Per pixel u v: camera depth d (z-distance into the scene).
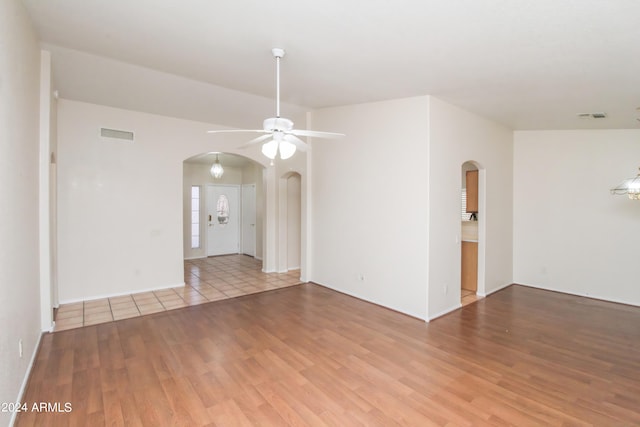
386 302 4.37
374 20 2.26
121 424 2.06
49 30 2.74
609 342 3.34
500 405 2.29
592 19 2.05
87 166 4.59
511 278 5.72
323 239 5.41
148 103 4.60
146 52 3.04
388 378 2.63
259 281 5.83
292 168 6.03
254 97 4.41
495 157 5.12
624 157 4.73
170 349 3.13
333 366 2.82
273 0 2.08
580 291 5.07
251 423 2.09
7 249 2.05
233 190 8.96
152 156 5.11
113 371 2.71
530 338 3.43
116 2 2.22
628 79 2.97
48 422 2.07
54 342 3.26
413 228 4.00
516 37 2.36
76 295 4.56
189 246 8.23
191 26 2.50
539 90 3.43
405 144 4.07
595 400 2.36
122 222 4.88
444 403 2.31
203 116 5.22
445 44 2.56
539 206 5.45
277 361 2.91
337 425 2.07
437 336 3.46
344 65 3.12
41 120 3.23
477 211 5.18
